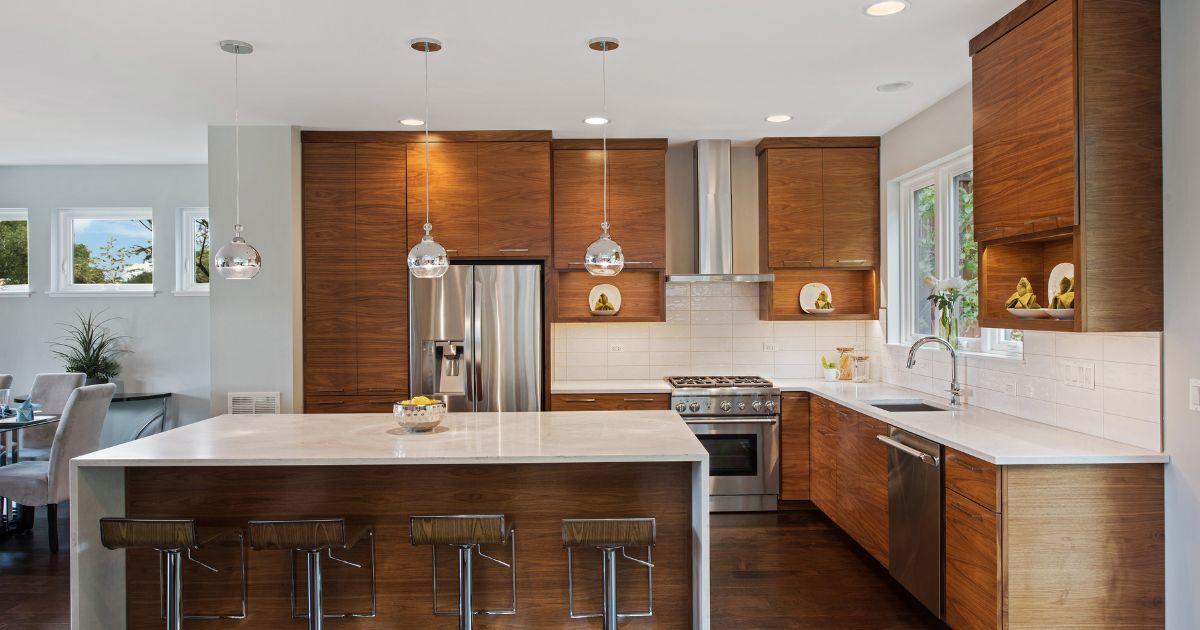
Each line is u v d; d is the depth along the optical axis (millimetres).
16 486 4246
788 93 4105
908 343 4867
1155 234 2600
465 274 4977
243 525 3066
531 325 4992
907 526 3379
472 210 5020
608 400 4996
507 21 3043
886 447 3621
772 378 5566
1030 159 2848
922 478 3221
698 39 3268
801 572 3922
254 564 3064
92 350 5930
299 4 2857
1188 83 2486
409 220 5000
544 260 5070
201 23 3031
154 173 6031
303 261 4961
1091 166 2582
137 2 2816
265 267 4738
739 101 4266
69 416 4289
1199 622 2490
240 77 3740
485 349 4969
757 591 3660
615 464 3094
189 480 3066
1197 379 2473
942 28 3156
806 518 4902
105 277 6180
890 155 4996
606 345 5609
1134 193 2596
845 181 5203
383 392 4980
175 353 6066
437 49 3357
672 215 5539
